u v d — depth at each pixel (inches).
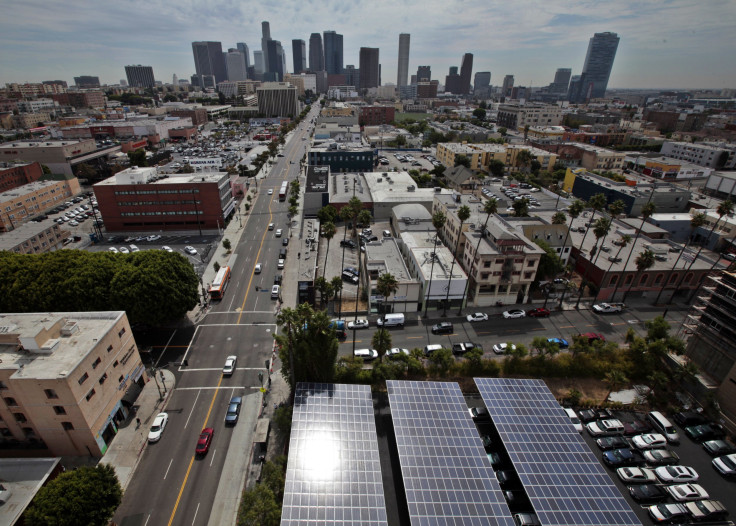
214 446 2228.1
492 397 2384.4
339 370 2578.7
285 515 1684.3
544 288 3890.3
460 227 4023.1
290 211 5684.1
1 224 4982.8
